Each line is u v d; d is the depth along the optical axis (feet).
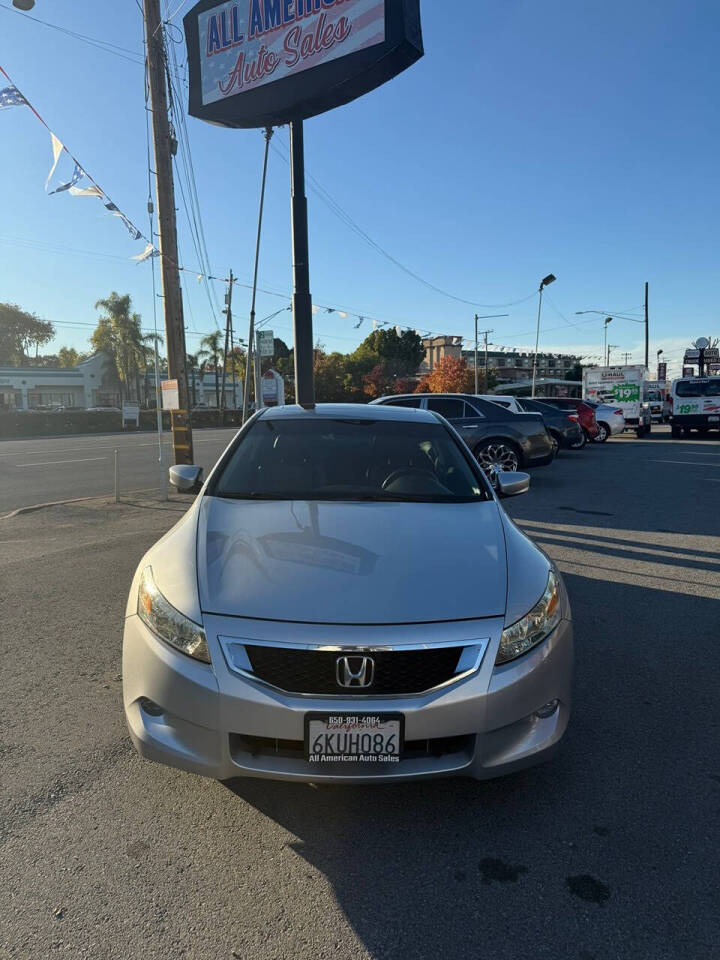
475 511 10.39
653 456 54.60
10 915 6.32
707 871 7.09
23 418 125.70
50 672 11.84
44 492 36.65
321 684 7.11
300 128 27.14
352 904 6.57
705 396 78.89
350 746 7.00
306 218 27.73
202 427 161.58
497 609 7.70
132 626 8.07
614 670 12.30
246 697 7.05
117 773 8.78
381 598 7.58
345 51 23.75
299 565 8.19
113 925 6.24
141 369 203.82
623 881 6.93
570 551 21.36
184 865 7.07
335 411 13.85
